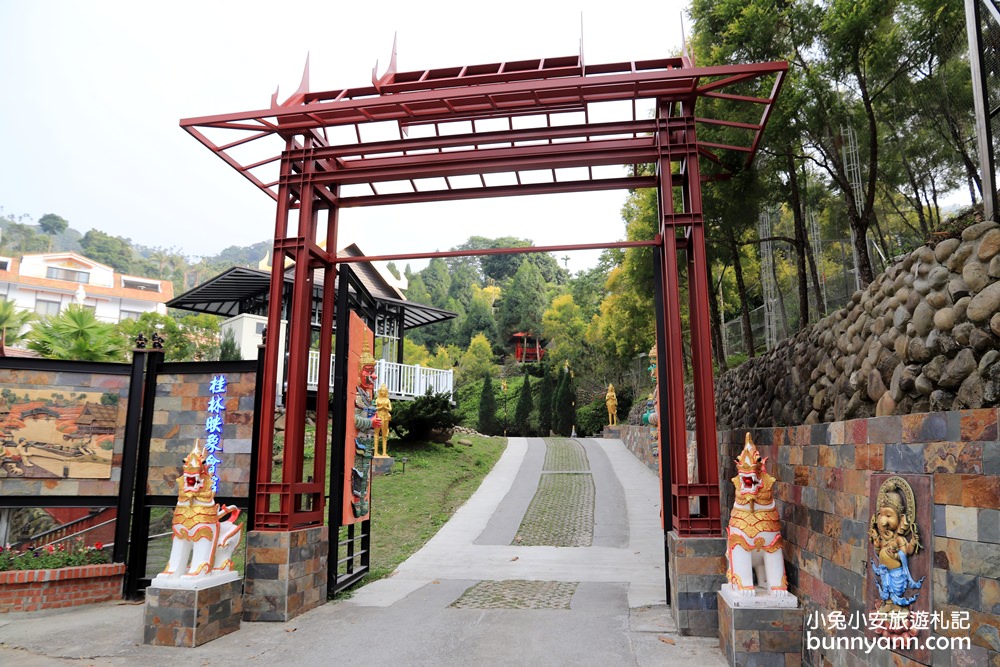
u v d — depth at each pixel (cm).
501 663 512
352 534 834
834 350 534
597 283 4359
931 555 326
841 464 440
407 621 636
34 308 3816
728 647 500
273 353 702
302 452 715
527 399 3578
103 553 766
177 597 558
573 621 630
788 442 566
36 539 877
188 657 527
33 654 535
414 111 691
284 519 663
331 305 814
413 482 1506
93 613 671
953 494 313
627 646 547
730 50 890
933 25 687
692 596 582
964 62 669
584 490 1563
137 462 755
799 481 531
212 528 587
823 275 1148
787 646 480
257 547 649
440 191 764
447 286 6656
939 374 356
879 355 432
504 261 7106
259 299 2109
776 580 498
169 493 745
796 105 800
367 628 612
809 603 491
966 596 300
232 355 1878
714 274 1478
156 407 763
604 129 691
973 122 690
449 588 800
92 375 777
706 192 999
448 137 716
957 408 336
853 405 473
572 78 618
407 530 1188
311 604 690
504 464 1917
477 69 689
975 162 690
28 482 743
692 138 677
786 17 841
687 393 1606
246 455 725
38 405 755
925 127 802
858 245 803
